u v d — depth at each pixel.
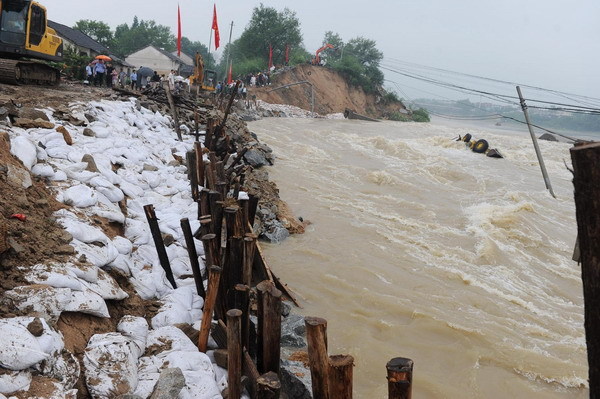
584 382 7.05
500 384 6.90
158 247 7.38
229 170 12.42
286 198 15.14
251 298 7.86
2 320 4.36
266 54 66.19
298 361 6.52
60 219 6.39
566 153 31.19
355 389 6.45
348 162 21.66
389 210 15.20
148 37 100.50
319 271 10.04
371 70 70.06
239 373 4.84
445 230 13.66
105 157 9.58
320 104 58.16
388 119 65.25
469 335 8.05
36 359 4.14
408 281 10.03
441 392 6.59
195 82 32.06
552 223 15.73
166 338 5.68
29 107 10.31
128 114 13.70
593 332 2.68
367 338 7.67
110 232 7.22
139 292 6.62
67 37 43.03
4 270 5.00
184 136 16.56
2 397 3.80
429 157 24.52
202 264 8.30
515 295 10.09
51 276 5.14
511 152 29.38
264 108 44.19
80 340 4.94
